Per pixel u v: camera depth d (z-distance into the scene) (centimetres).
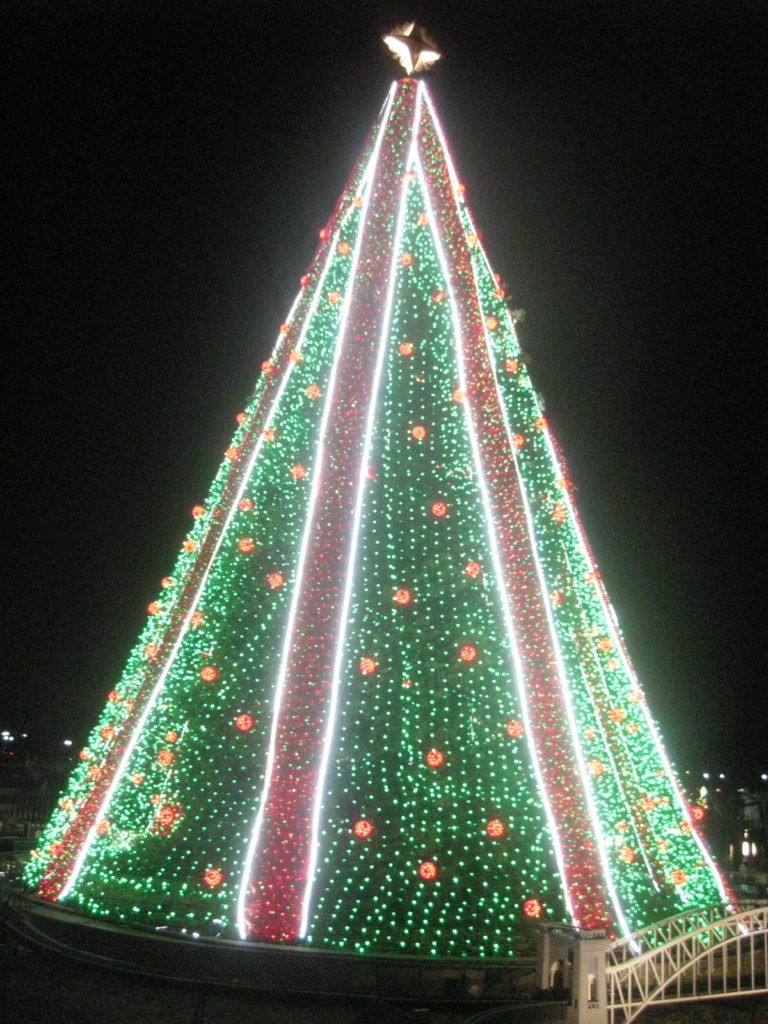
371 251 1831
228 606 1652
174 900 1445
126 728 1652
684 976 1293
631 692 1716
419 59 1961
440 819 1484
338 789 1512
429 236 1850
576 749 1506
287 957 1277
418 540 1659
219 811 1520
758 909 1282
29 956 1402
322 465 1705
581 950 1130
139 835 1552
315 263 1881
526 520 1662
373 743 1538
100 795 1617
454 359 1770
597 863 1469
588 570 1711
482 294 1823
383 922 1377
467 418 1689
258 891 1413
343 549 1656
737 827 3594
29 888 1672
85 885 1549
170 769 1568
